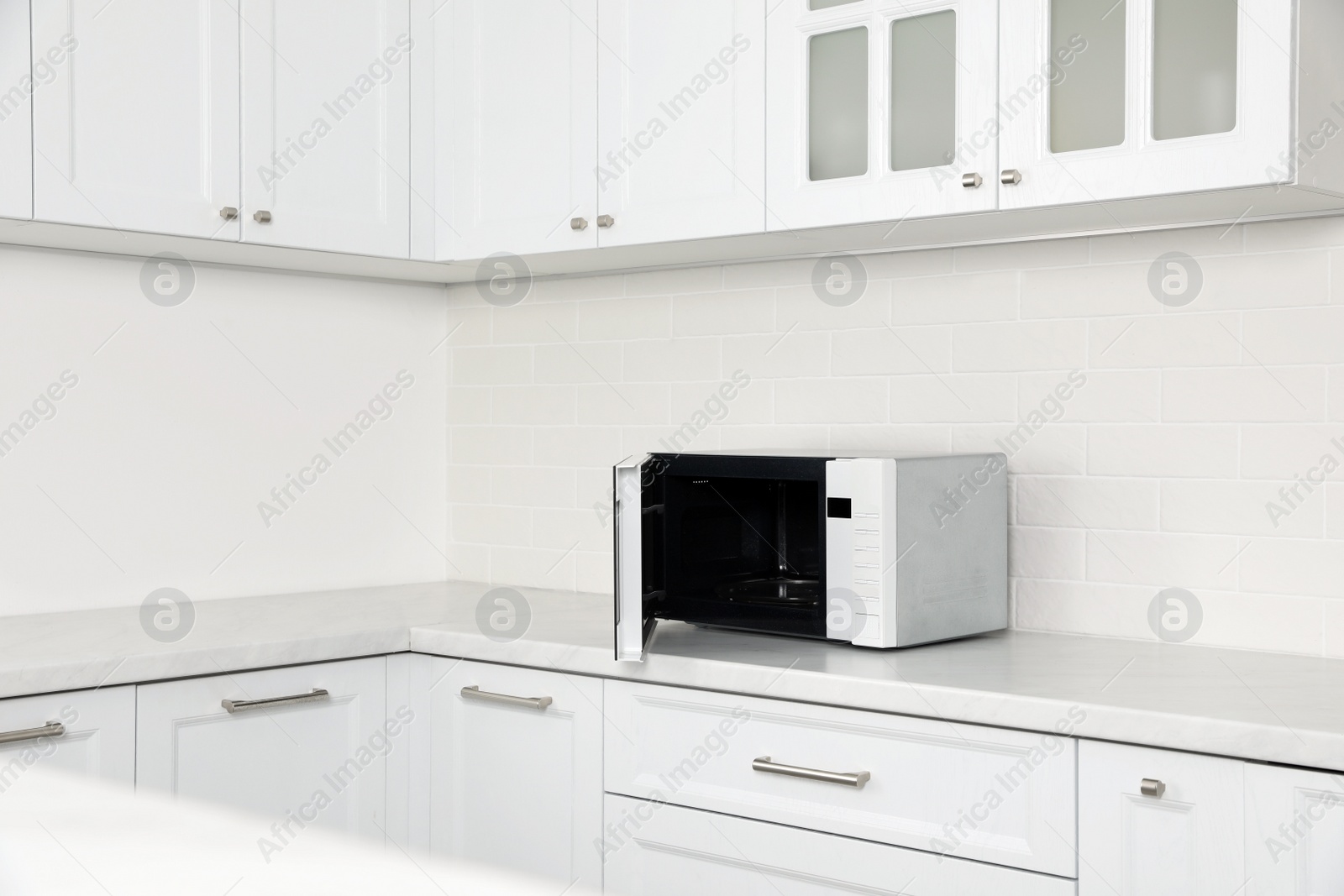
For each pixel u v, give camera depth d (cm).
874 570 195
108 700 196
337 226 245
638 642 191
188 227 224
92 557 248
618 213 234
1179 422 208
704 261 258
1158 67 179
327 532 284
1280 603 199
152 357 255
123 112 216
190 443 261
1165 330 210
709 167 222
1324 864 144
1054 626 221
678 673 197
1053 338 221
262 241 234
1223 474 204
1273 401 200
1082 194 184
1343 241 193
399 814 232
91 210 212
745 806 191
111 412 249
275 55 236
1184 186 176
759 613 205
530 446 290
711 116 222
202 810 207
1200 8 175
